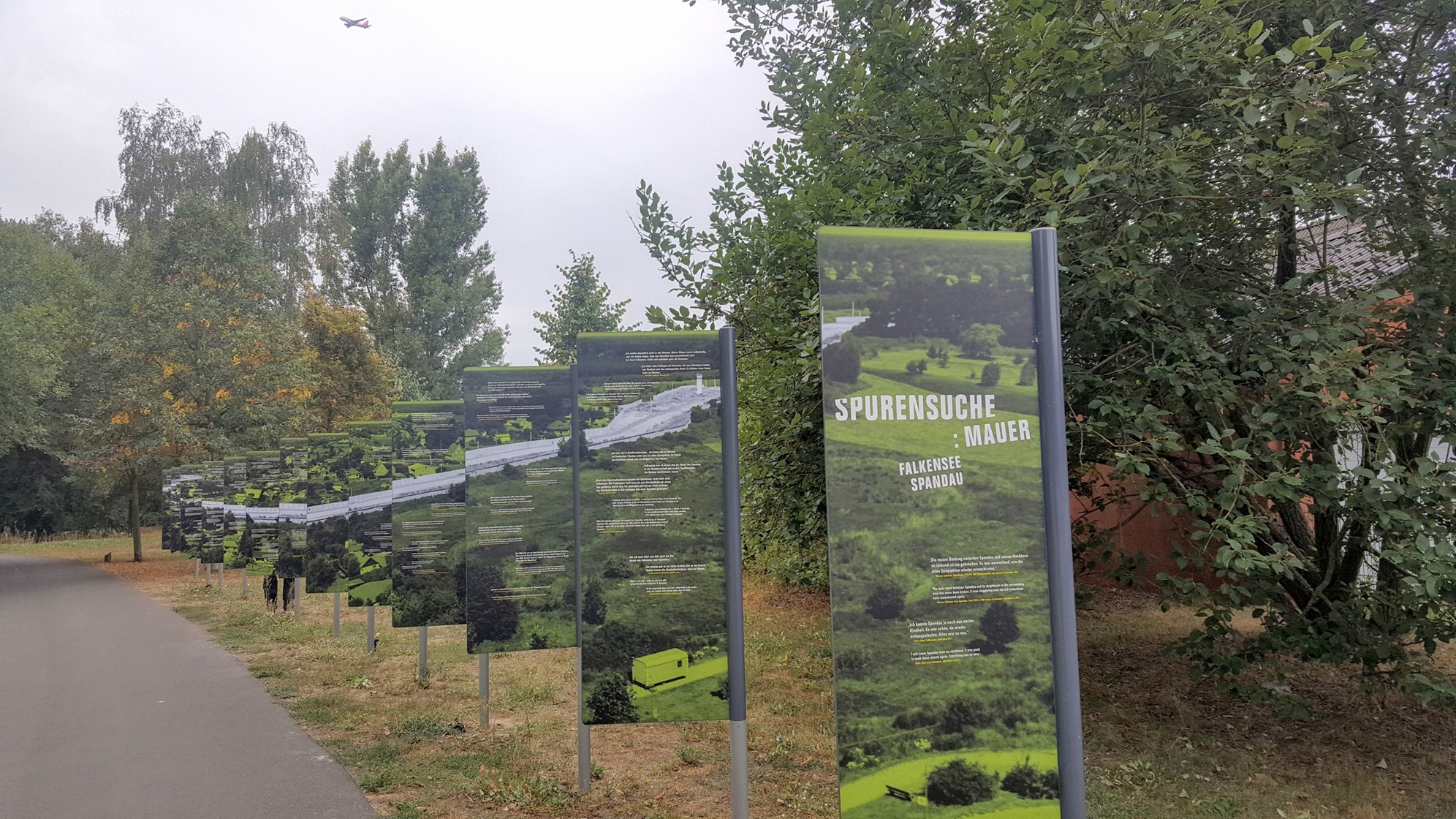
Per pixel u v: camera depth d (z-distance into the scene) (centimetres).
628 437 502
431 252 5044
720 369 505
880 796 355
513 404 681
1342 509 581
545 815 546
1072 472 705
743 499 789
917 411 363
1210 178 602
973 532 366
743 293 758
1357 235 708
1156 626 1082
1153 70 557
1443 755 622
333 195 5169
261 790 605
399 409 836
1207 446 528
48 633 1448
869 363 359
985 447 369
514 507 676
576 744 713
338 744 718
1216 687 805
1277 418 572
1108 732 689
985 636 365
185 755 698
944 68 646
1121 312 616
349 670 1035
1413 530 544
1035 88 586
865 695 354
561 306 2188
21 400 2636
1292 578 684
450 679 966
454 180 5097
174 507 2305
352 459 1086
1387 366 530
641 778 616
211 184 4753
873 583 356
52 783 638
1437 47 648
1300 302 649
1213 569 578
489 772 629
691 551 499
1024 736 366
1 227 3981
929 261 366
